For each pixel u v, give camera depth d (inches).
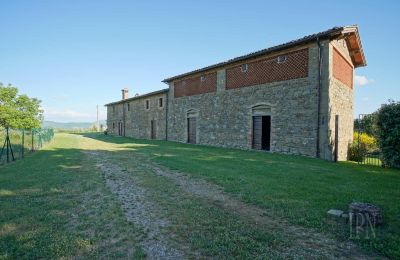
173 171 336.5
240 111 629.9
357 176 293.3
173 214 180.9
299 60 496.7
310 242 137.4
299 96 494.0
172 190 243.8
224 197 219.6
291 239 140.9
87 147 710.5
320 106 459.8
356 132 579.5
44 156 504.7
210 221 167.0
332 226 155.3
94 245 136.4
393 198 206.5
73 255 126.5
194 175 306.8
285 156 471.8
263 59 569.9
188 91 832.3
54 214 180.9
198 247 133.1
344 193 221.5
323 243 136.1
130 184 269.3
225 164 377.4
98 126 2396.7
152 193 234.8
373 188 239.3
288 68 516.7
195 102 794.8
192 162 399.2
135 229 156.3
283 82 525.3
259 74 580.4
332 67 463.5
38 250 129.7
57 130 2188.7
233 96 651.5
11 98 1002.1
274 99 542.6
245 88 616.1
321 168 346.6
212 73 725.9
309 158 450.0
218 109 700.7
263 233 147.3
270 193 223.6
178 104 884.6
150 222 167.3
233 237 143.1
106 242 139.9
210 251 128.8
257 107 586.9
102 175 314.8
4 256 123.8
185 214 180.2
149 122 1094.4
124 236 147.3
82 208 194.5
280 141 528.4
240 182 264.5
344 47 553.9
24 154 539.2
